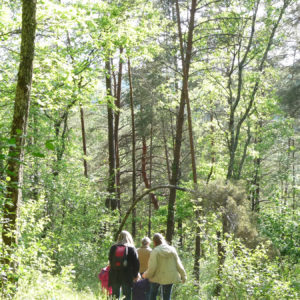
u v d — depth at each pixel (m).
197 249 15.80
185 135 26.25
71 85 10.70
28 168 12.42
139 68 21.14
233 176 21.91
